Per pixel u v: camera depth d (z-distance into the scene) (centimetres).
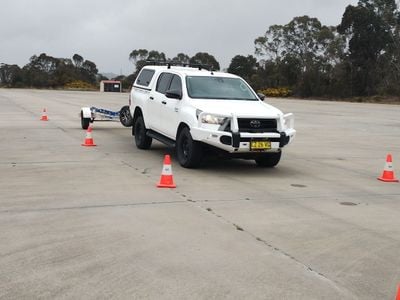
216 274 457
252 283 440
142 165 1022
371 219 668
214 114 926
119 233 566
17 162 1016
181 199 736
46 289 416
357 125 2361
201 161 992
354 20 6888
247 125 934
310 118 2788
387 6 6931
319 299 413
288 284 441
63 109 2845
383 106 4959
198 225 607
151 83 1220
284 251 527
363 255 524
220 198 751
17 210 649
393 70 7025
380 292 431
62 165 993
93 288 421
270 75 9256
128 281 437
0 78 11938
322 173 1018
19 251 502
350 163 1171
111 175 902
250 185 859
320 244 554
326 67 7981
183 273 457
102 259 486
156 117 1147
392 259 515
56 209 659
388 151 1429
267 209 696
